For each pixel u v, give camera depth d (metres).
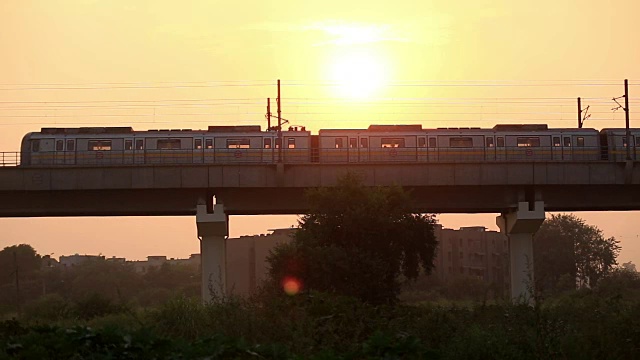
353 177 75.81
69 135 95.38
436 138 96.75
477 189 95.31
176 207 94.94
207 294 92.44
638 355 27.81
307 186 92.50
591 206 97.44
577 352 27.16
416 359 26.70
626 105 98.25
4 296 184.38
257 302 39.09
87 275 197.38
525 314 31.14
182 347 26.70
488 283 138.62
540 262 159.50
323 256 67.88
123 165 91.44
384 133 96.62
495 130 98.00
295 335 31.27
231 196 94.75
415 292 126.50
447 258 175.88
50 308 78.62
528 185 93.81
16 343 27.33
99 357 25.98
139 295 152.12
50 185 91.06
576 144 98.06
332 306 37.16
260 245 163.00
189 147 95.56
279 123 96.44
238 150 95.75
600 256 165.50
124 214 96.56
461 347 28.44
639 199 97.50
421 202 96.38
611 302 32.00
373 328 35.81
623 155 98.25
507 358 27.33
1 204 94.50
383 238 72.12
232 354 26.73
